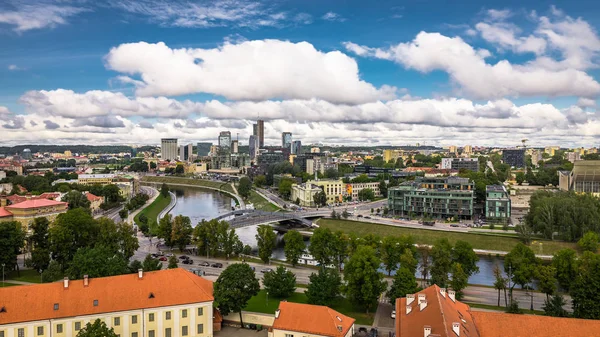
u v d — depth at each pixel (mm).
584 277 137750
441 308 94000
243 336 128250
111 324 114625
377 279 147750
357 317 143875
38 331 109000
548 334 92562
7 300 110000
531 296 163500
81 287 117188
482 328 97438
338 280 153750
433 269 168750
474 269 178875
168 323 119312
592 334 90438
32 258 184625
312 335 110312
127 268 159625
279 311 116500
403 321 102375
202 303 122750
